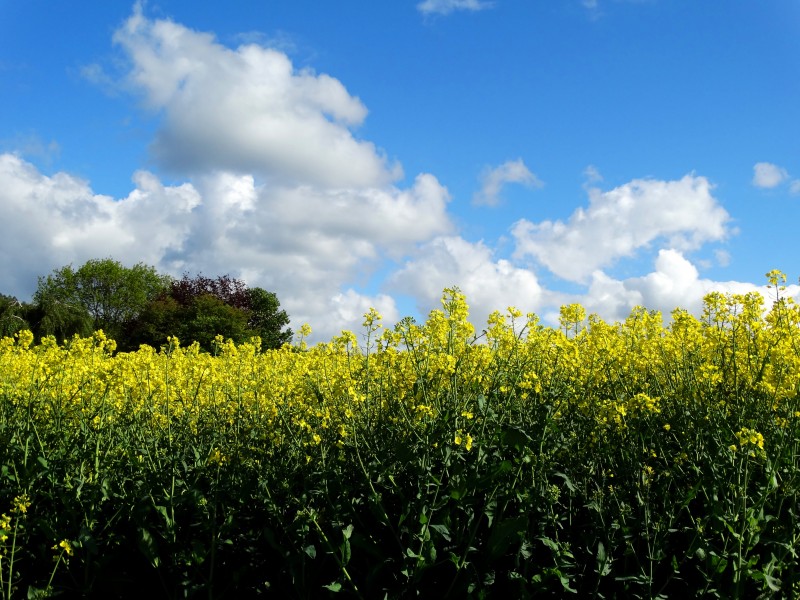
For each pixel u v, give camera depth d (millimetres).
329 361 6059
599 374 5457
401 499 4191
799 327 5543
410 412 4824
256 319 43219
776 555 3971
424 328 5203
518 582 3986
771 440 4438
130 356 7430
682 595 4078
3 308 20344
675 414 5312
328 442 4855
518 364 5227
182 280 44656
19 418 5648
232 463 5016
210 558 4500
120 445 5305
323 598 4262
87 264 46094
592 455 4871
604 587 4117
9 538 4699
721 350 5625
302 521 4117
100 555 4660
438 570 4168
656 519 4195
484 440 4285
